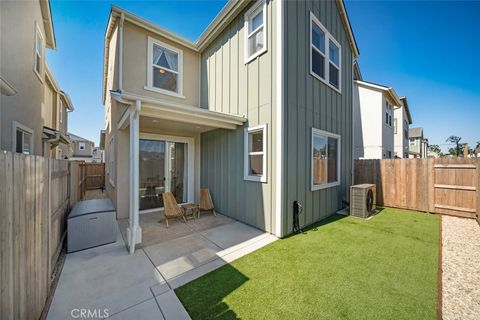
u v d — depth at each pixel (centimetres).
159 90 620
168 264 300
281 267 289
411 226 471
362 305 212
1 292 134
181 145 665
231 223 499
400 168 645
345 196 666
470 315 198
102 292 236
